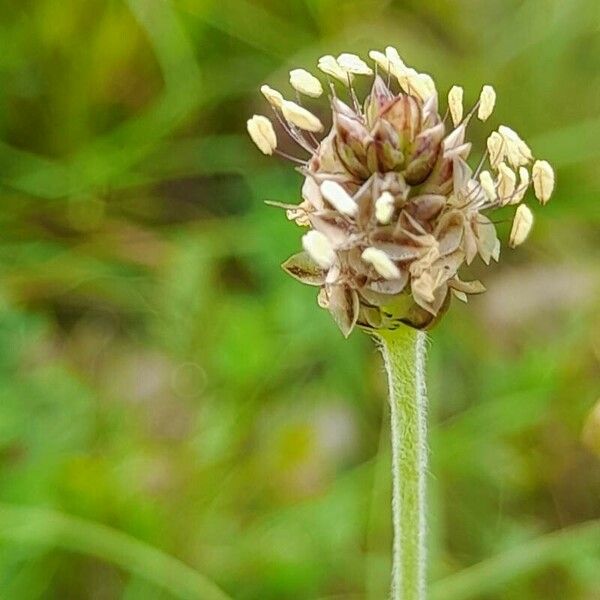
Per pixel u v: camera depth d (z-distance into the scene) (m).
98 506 0.14
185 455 0.14
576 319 0.16
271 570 0.13
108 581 0.14
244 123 0.17
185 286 0.15
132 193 0.17
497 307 0.16
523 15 0.18
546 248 0.17
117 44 0.17
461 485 0.14
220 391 0.15
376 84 0.07
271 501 0.14
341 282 0.07
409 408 0.08
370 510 0.14
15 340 0.15
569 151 0.17
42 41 0.17
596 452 0.13
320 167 0.07
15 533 0.13
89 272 0.16
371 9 0.18
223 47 0.17
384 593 0.14
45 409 0.14
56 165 0.17
